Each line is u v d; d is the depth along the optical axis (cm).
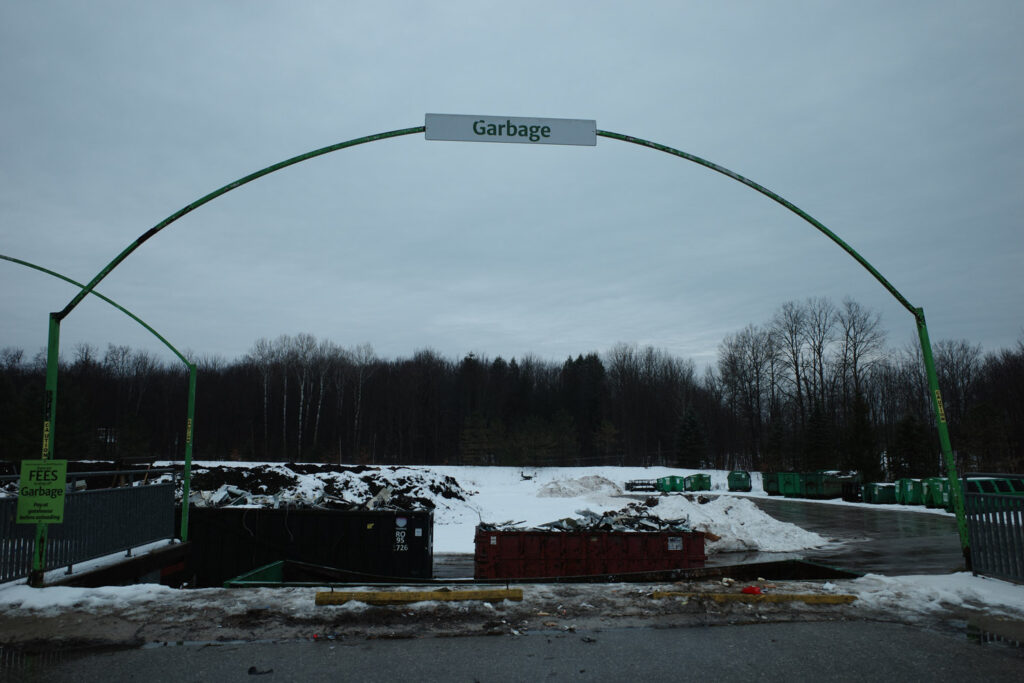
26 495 789
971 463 4291
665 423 8900
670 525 1603
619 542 1489
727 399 8556
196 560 1427
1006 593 777
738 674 518
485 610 702
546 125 907
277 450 7244
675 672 522
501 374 9725
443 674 517
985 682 500
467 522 2686
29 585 787
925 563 1488
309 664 539
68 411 5097
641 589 803
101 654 564
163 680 502
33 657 557
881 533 2181
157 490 1159
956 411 6881
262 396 8106
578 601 741
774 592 776
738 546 1891
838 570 1244
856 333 6944
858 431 4684
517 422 7894
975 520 884
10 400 4866
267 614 683
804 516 2869
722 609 717
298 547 1434
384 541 1440
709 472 5853
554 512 3006
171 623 652
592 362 9250
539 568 1470
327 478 2955
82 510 923
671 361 9712
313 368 8212
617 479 5225
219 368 9394
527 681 502
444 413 8512
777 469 6150
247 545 1436
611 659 554
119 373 8388
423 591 751
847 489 3797
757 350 8019
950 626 659
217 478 2697
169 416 7800
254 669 525
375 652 571
